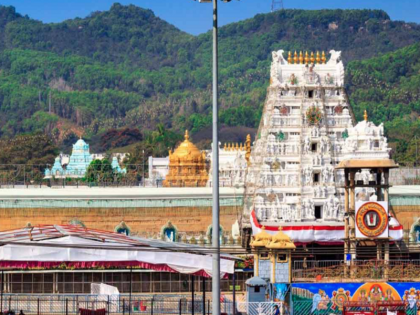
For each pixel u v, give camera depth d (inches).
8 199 7313.0
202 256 4431.6
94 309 5093.5
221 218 7293.3
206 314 5088.6
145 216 7342.5
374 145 6589.6
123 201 7347.4
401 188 7529.5
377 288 5378.9
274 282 5467.5
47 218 7332.7
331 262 6486.2
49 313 5068.9
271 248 5502.0
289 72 6968.5
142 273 6422.2
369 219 5959.6
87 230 4911.4
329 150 6870.1
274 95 6924.2
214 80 3629.4
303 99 6904.5
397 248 6692.9
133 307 5378.9
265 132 6958.7
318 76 6963.6
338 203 6825.8
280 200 6835.6
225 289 6402.6
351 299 5339.6
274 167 6860.2
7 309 5211.6
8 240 4256.9
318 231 6619.1
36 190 7731.3
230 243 6875.0
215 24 3654.0
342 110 6968.5
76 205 7332.7
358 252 6338.6
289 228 6614.2
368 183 6451.8
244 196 7111.2
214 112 3609.7
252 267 6368.1
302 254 6609.3
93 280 6382.9
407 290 5388.8
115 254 4338.1
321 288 5359.3
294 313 5315.0
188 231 7347.4
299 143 6860.2
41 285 6343.5
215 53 3639.3
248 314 4825.3
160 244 4675.2
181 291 6437.0
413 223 7229.3
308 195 6830.7
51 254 4259.4
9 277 6323.8
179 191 7642.7
